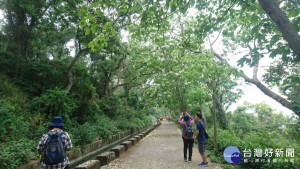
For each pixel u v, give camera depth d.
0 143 6.50
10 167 5.52
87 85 14.59
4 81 10.65
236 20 5.93
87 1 11.75
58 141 3.11
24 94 11.13
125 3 4.44
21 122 7.96
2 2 11.48
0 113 7.52
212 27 5.45
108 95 21.08
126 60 23.80
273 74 5.49
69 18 12.22
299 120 6.14
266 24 4.76
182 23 11.13
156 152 8.78
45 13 12.79
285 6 4.59
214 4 5.30
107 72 20.77
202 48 7.77
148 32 6.49
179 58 10.79
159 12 4.80
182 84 12.77
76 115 13.57
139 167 6.27
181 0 4.83
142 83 26.97
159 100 16.84
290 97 5.24
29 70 12.05
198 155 7.99
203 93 10.22
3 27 12.55
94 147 11.30
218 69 6.43
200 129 6.36
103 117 16.11
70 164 8.55
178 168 6.06
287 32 3.06
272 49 4.90
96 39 4.56
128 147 9.62
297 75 5.12
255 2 4.74
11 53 11.76
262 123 28.86
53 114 10.29
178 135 16.23
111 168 6.23
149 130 19.81
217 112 20.09
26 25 12.51
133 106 28.92
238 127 24.70
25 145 6.86
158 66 15.30
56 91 10.70
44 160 3.02
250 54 5.19
